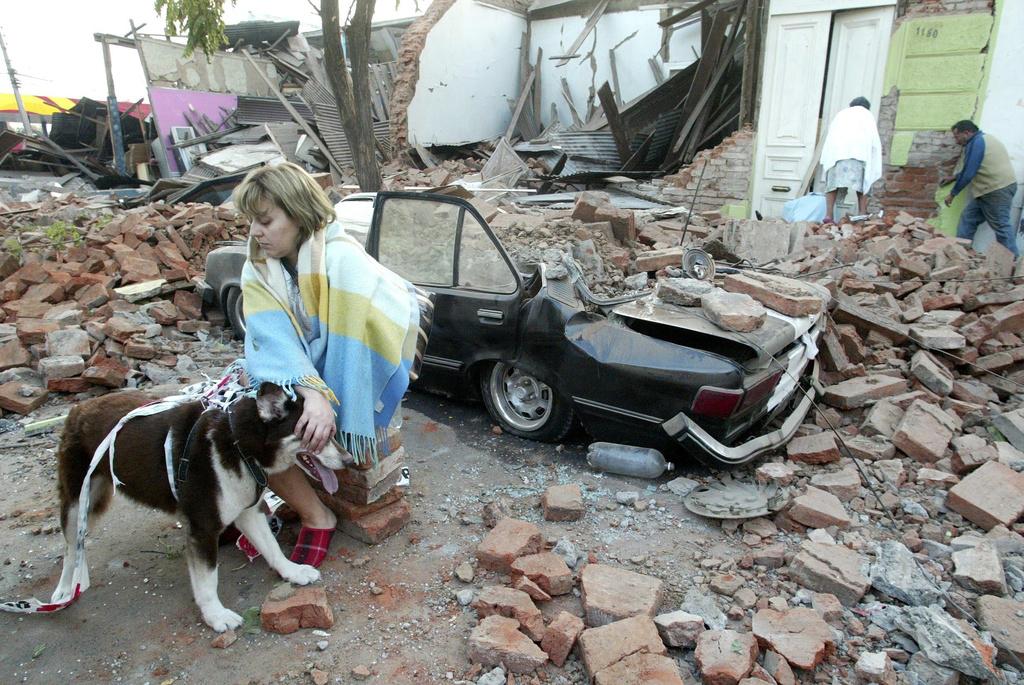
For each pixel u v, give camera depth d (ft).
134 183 63.00
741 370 11.79
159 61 63.87
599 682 7.50
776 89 33.35
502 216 25.07
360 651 8.44
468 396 15.48
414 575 9.97
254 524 9.21
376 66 59.31
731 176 35.94
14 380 16.35
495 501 11.83
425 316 9.74
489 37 57.82
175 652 8.37
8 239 26.14
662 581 9.90
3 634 8.67
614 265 20.81
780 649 8.09
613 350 12.52
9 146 70.95
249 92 69.72
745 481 12.66
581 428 14.42
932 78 29.48
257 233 7.86
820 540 10.61
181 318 21.07
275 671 8.09
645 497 12.28
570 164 44.73
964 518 11.39
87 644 8.51
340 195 32.60
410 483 12.66
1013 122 28.35
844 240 23.15
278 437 7.72
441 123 55.98
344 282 8.13
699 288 13.73
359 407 8.29
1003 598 9.28
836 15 31.32
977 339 17.33
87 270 22.95
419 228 14.96
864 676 7.79
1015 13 27.40
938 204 30.19
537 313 13.41
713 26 39.93
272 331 7.96
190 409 8.19
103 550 10.40
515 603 8.79
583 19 55.83
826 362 16.51
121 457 8.29
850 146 26.96
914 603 9.18
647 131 44.88
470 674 8.05
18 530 10.94
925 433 13.30
